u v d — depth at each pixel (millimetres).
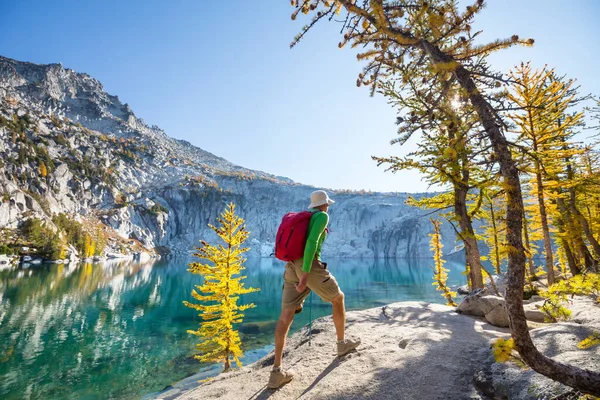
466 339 3986
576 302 5293
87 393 16000
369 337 4285
